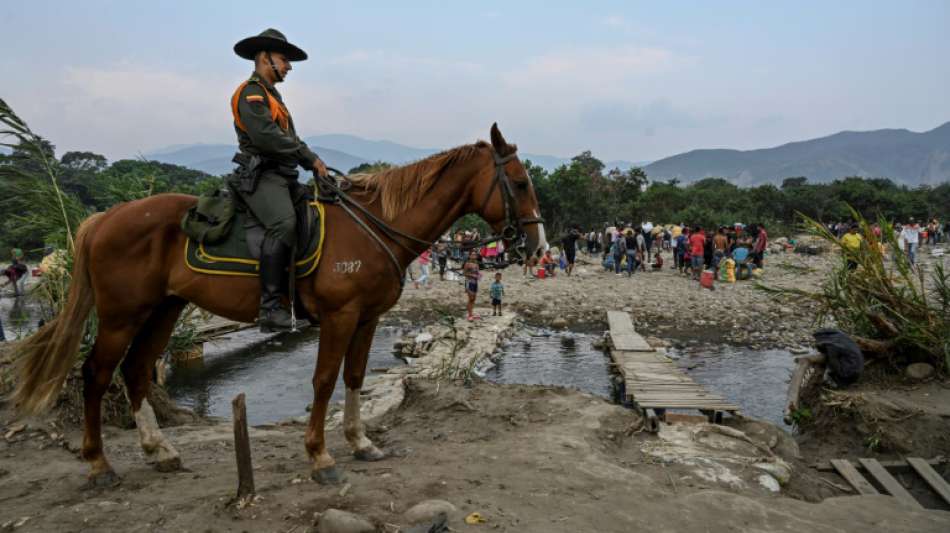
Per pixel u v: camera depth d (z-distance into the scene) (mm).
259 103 3947
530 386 6996
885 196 52312
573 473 4359
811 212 53156
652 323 16734
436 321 17188
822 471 5957
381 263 4062
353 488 3930
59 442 5289
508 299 19719
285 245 3865
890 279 8453
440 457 4688
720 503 3996
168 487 4066
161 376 7480
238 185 3992
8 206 7121
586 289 21172
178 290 4070
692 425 5930
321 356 4031
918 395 7473
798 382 7656
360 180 4324
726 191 56656
